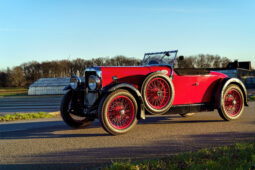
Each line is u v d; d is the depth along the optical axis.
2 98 29.58
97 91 4.96
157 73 5.27
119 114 4.83
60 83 39.44
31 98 28.47
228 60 62.97
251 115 7.01
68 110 5.47
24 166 3.16
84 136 4.82
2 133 5.33
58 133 5.18
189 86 5.89
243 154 3.13
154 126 5.70
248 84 45.00
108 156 3.48
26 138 4.76
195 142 4.12
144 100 5.14
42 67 84.69
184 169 2.75
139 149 3.80
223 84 6.03
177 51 5.91
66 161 3.31
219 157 3.08
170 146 3.92
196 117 6.97
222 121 6.18
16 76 83.69
